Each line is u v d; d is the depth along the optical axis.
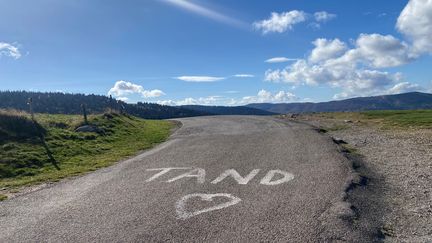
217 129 27.78
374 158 13.26
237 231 6.60
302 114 43.06
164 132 28.47
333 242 6.03
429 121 24.77
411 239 6.20
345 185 9.25
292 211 7.50
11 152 16.22
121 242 6.38
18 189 11.25
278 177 10.58
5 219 8.01
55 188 10.84
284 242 6.06
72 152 18.02
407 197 8.45
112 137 23.22
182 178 11.06
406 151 14.29
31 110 22.52
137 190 9.87
